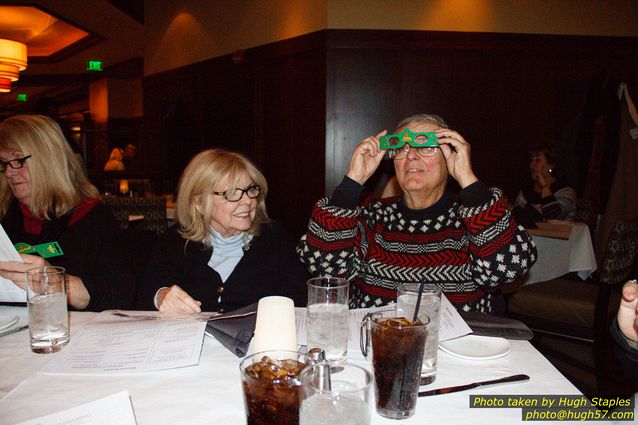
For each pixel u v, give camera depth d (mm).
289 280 1765
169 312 1359
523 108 4961
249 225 1694
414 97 4859
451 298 1649
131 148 8984
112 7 6672
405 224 1731
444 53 4848
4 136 1688
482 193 1494
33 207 1764
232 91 6168
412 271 1685
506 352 1119
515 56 4898
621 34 4969
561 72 4965
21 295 1414
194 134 6879
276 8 5453
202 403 897
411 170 1665
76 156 1884
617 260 2404
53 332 1129
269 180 5773
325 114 4871
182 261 1724
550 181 4074
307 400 659
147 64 7875
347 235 1649
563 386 979
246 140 6008
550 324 2834
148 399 910
